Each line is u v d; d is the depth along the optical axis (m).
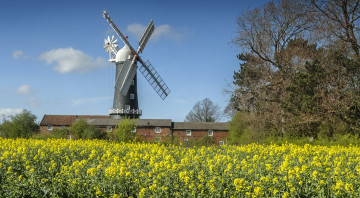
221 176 9.28
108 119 62.06
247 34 37.38
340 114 27.30
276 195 7.93
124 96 59.84
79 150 17.55
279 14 35.88
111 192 8.57
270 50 36.75
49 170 11.38
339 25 28.73
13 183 9.18
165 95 56.91
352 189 7.86
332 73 28.19
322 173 9.13
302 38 36.03
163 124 62.84
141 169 10.36
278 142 27.42
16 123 52.19
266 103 35.31
